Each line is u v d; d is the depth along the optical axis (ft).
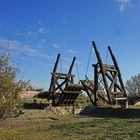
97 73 135.44
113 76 138.72
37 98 145.69
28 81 58.49
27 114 106.83
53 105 138.72
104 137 66.39
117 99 135.13
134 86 362.94
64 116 121.60
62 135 71.97
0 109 53.42
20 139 65.98
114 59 139.74
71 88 133.90
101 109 127.24
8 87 54.19
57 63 142.00
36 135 72.43
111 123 89.86
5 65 55.62
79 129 80.33
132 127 79.10
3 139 64.85
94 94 136.56
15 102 55.52
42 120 105.40
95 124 89.15
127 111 117.29
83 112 132.98
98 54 134.00
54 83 139.85
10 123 89.40
